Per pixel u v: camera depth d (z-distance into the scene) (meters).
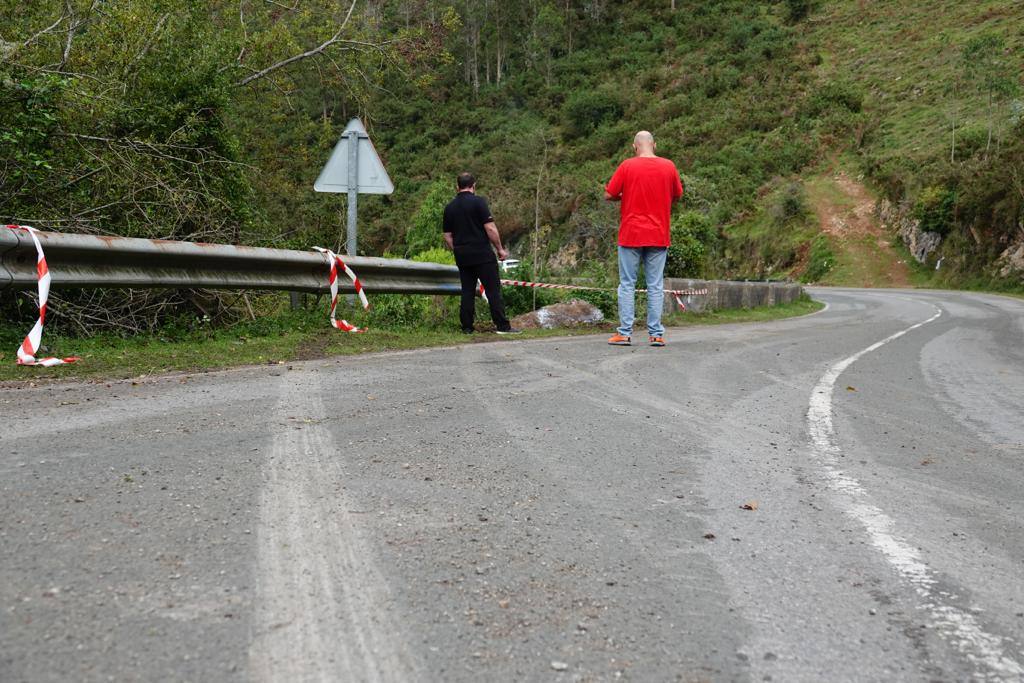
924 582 2.12
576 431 3.95
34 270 5.90
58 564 1.97
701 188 38.91
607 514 2.61
